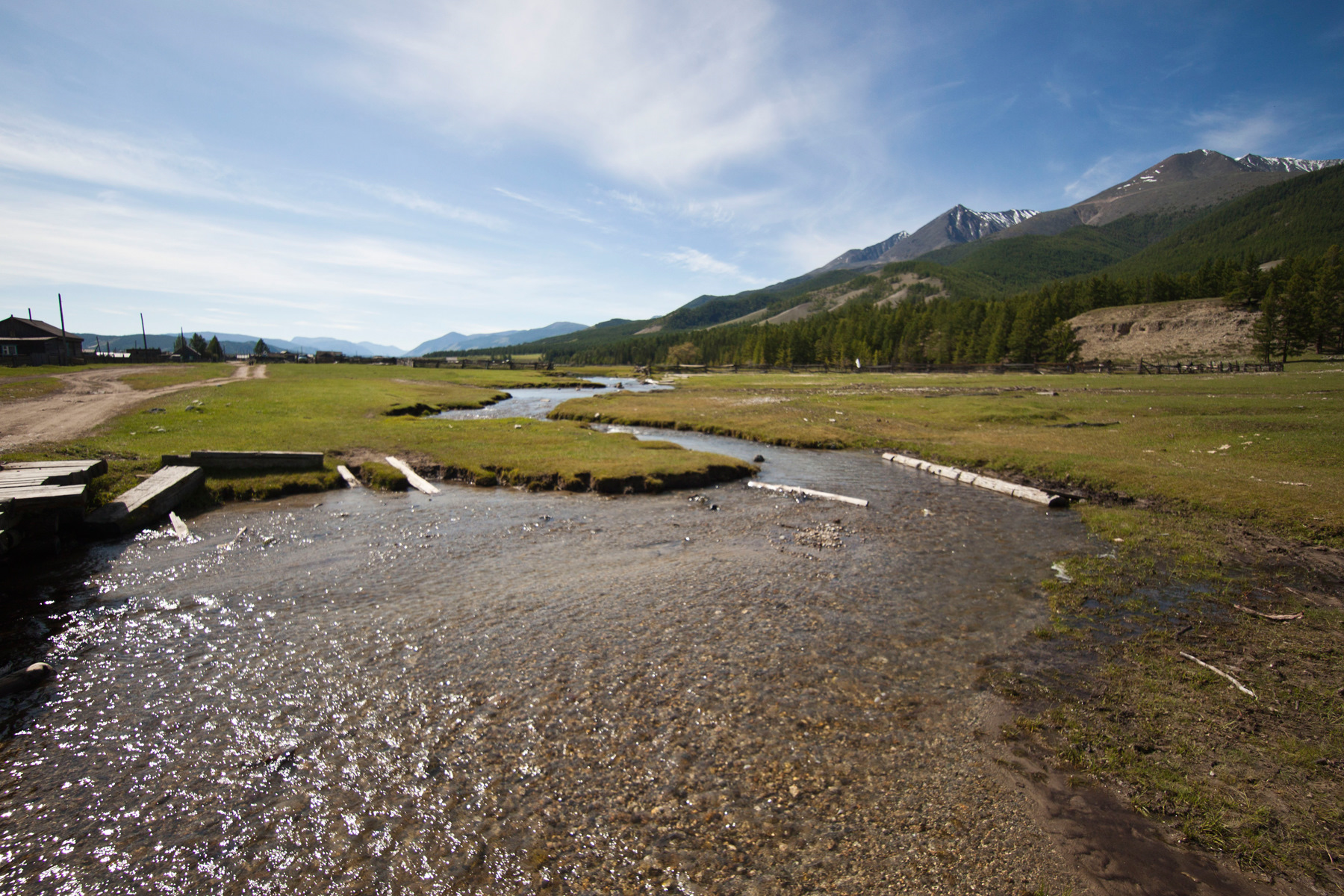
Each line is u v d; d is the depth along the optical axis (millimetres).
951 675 9430
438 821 6457
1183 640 10711
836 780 7047
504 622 11141
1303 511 17469
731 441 36719
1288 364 91312
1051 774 7215
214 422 31203
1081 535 17297
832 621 11297
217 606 11875
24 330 89812
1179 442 29625
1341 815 6535
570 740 7727
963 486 24172
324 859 5996
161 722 8156
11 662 9680
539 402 59031
